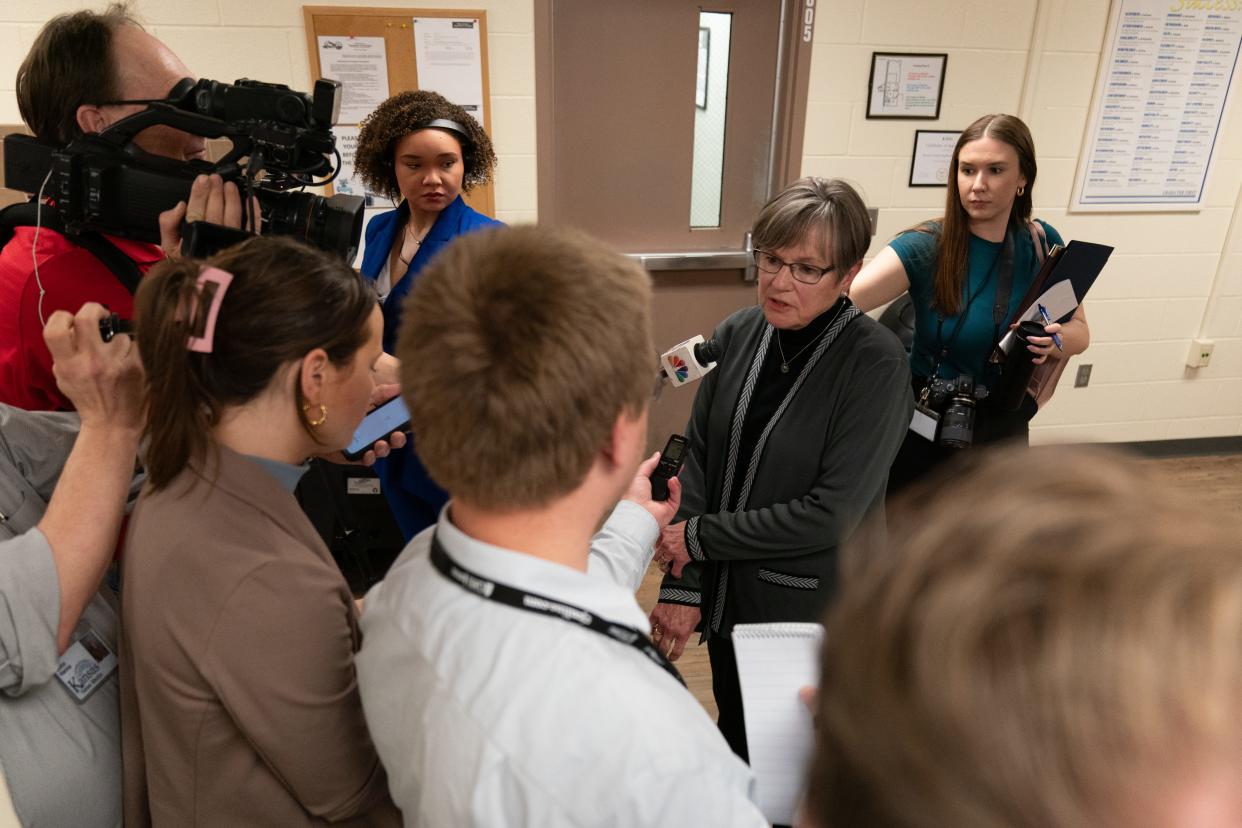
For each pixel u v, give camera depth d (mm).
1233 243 3193
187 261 724
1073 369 3324
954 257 1987
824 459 1249
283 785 762
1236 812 226
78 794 802
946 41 2793
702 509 1409
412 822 596
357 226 1136
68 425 943
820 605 1287
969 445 1717
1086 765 228
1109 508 270
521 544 589
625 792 487
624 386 557
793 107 2809
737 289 3104
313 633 710
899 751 256
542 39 2594
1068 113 2932
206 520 700
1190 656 227
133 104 1075
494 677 531
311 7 2412
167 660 704
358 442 1396
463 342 535
